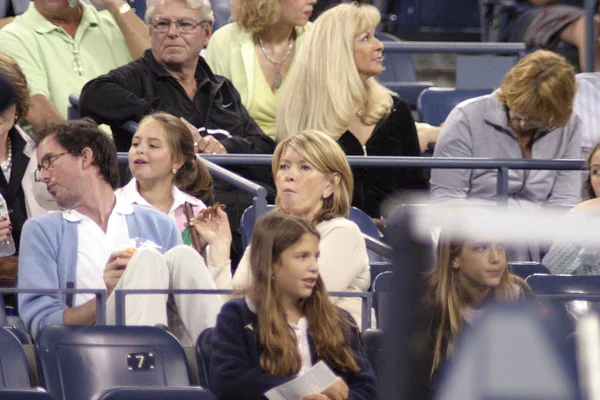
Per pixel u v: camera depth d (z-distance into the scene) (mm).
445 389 2998
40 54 21484
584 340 2998
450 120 19844
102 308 12312
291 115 19656
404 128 20094
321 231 13328
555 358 3002
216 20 27828
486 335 3043
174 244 14391
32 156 16422
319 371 10922
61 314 12859
